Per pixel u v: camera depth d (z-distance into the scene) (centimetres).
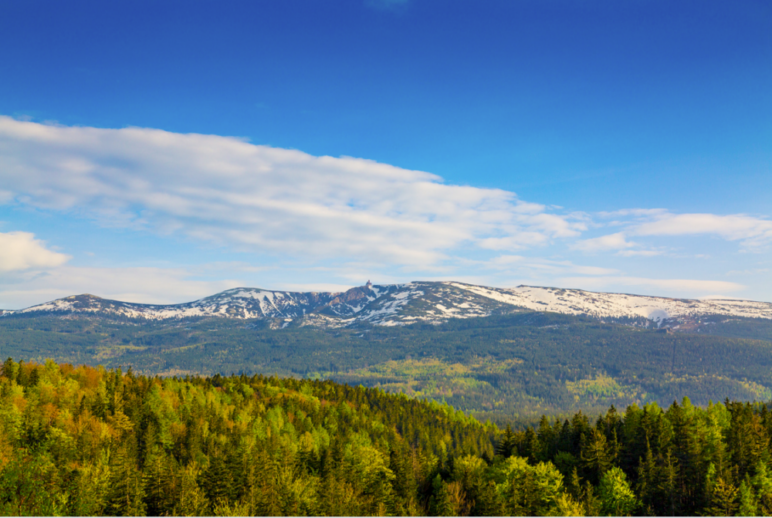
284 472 13425
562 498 11812
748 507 11312
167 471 12369
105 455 13038
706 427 14238
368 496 13512
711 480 12138
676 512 11919
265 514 11588
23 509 8488
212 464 13100
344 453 15850
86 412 16350
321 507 12306
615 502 11900
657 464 12756
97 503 10875
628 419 15438
